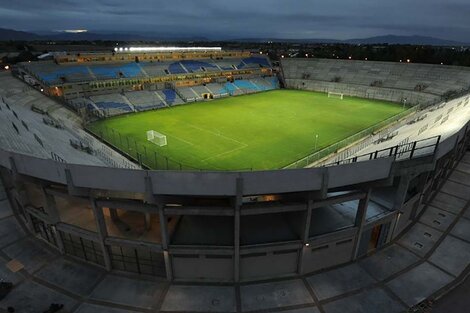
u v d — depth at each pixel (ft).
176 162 162.71
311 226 83.51
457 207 114.93
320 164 154.51
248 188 64.44
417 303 73.15
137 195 80.23
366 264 85.20
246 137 204.95
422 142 100.68
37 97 236.02
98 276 81.15
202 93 332.80
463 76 303.07
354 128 225.76
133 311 71.00
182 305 72.38
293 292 76.02
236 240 72.69
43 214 86.94
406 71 344.28
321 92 372.99
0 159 79.10
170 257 77.00
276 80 414.21
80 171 66.54
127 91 294.87
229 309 71.41
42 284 78.43
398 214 89.92
